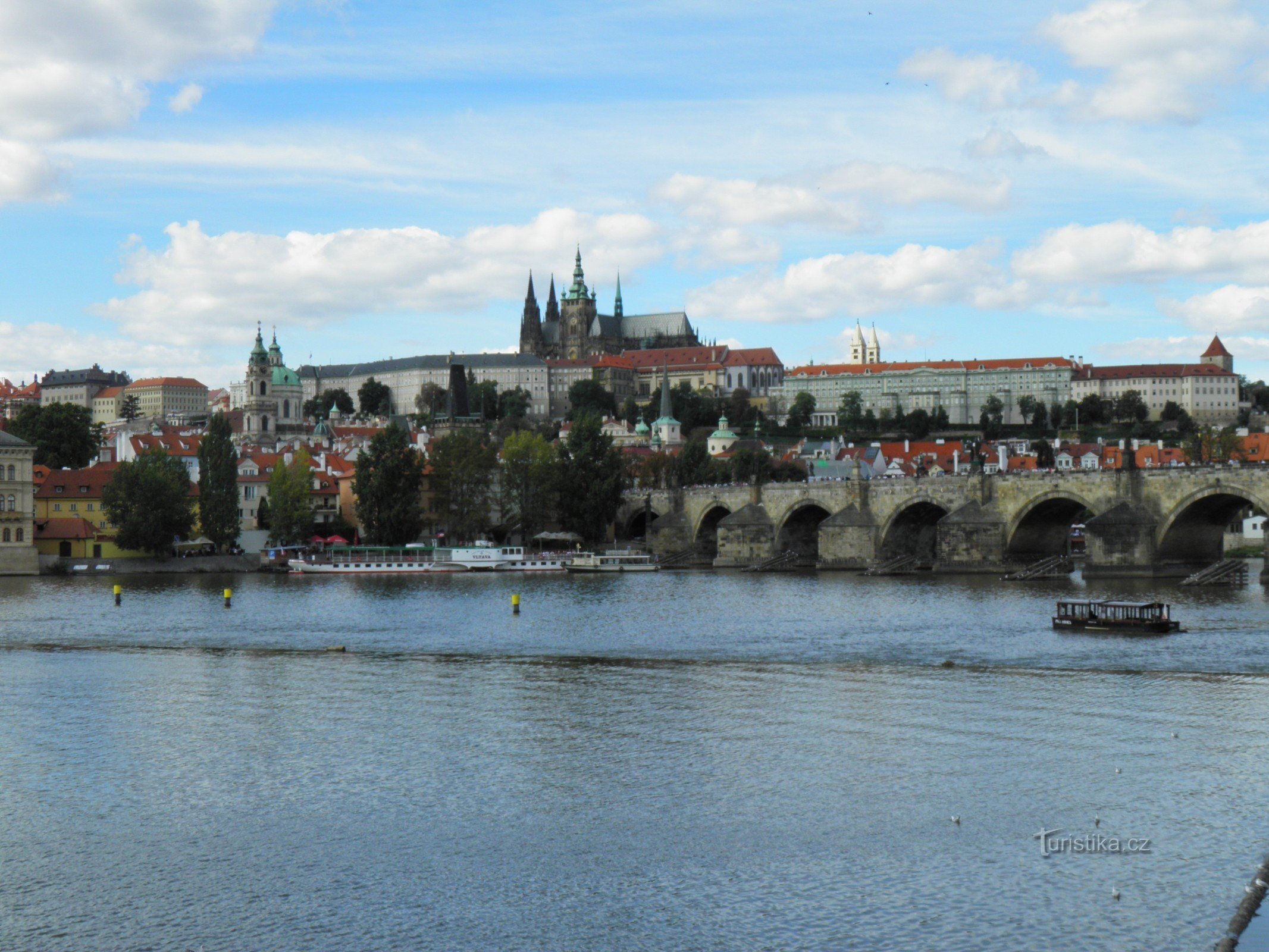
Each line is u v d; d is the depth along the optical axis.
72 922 59.81
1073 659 125.44
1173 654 127.62
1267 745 88.31
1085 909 59.66
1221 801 75.19
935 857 66.56
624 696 109.00
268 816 74.50
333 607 188.25
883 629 152.25
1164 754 85.94
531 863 66.56
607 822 73.00
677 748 89.62
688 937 57.50
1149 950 55.19
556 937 57.78
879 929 57.84
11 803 77.38
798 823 72.31
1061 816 72.94
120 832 71.88
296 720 99.94
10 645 145.00
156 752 89.50
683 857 67.25
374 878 64.75
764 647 138.00
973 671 119.62
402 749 90.06
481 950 56.62
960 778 80.81
